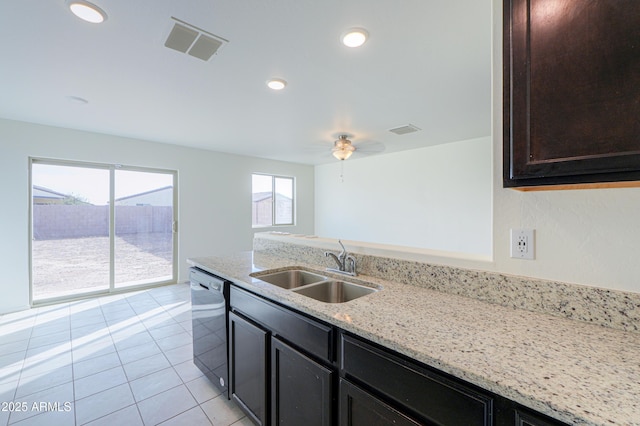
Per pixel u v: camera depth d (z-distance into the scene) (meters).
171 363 2.31
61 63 2.00
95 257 3.99
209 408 1.80
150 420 1.69
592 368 0.72
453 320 1.03
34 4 1.41
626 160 0.70
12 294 3.35
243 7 1.45
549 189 1.00
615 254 0.94
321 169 6.65
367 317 1.07
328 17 1.53
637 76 0.68
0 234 3.26
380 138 4.12
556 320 1.02
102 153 3.89
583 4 0.75
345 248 1.89
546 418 0.63
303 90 2.46
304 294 1.63
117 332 2.88
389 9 1.47
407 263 1.53
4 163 3.26
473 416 0.73
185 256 4.71
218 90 2.46
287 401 1.33
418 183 4.82
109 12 1.47
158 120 3.29
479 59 1.96
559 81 0.79
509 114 0.88
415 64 2.02
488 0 1.40
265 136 4.02
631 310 0.91
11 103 2.76
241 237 5.42
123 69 2.08
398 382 0.88
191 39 1.72
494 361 0.76
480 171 4.09
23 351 2.48
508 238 1.16
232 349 1.72
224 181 5.18
